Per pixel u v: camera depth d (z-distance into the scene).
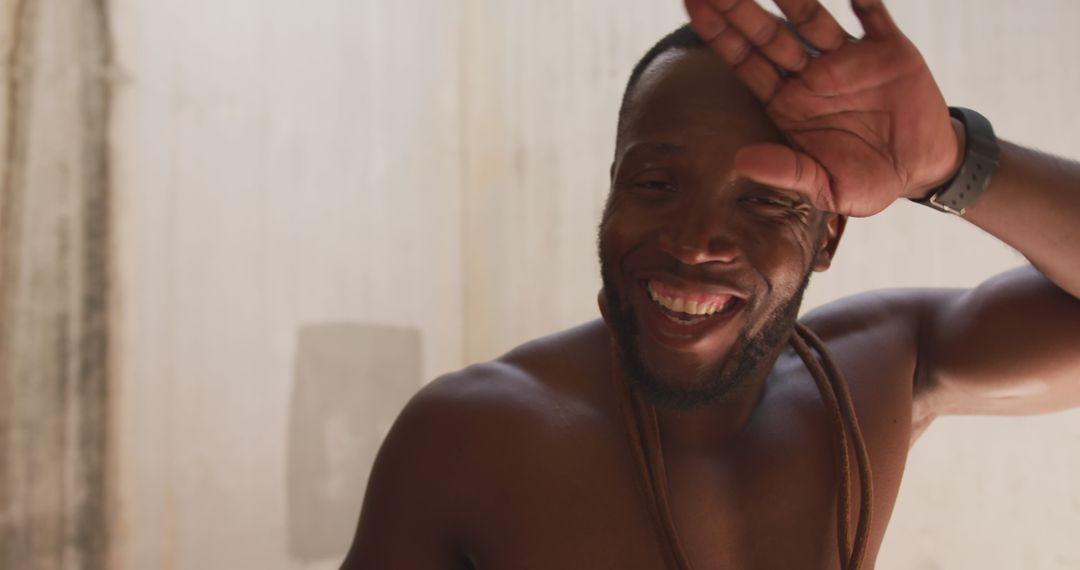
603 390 0.97
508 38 3.79
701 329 0.85
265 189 3.24
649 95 0.86
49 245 2.70
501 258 3.79
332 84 3.46
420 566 0.92
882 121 0.83
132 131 2.89
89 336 2.78
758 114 0.84
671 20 3.35
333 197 3.45
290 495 3.27
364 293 3.54
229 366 3.12
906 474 2.63
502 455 0.92
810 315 1.15
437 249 3.80
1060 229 0.94
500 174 3.80
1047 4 2.46
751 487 0.96
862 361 1.07
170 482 2.95
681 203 0.84
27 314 2.65
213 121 3.11
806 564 0.96
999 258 2.54
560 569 0.90
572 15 3.62
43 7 2.70
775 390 1.03
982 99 2.57
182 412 2.99
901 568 2.62
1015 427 2.46
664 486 0.90
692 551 0.93
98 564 2.76
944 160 0.88
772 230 0.85
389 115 3.64
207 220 3.08
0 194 2.60
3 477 2.59
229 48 3.15
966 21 2.60
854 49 0.79
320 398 3.38
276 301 3.26
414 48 3.73
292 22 3.34
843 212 0.86
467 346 3.88
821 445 0.99
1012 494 2.46
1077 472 2.37
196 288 3.04
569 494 0.92
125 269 2.86
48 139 2.71
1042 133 2.47
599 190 3.53
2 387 2.60
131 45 2.89
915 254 2.68
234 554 3.10
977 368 1.08
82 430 2.75
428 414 0.94
